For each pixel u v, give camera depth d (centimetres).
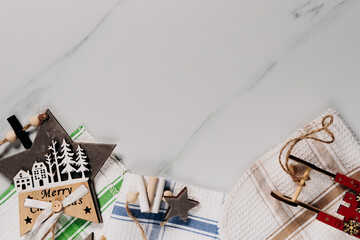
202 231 58
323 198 56
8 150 60
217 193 58
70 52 59
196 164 59
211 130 59
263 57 58
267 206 58
